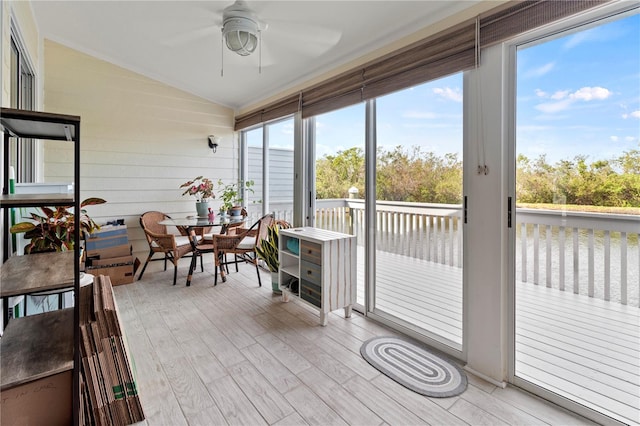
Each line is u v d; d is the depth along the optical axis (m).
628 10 1.52
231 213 4.10
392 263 2.74
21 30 2.27
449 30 2.10
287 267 3.22
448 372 2.05
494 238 1.95
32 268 1.51
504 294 1.94
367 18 2.39
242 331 2.61
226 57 3.33
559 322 1.83
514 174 1.91
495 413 1.70
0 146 1.69
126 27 3.04
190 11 2.65
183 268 4.45
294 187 3.69
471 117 2.02
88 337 1.61
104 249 3.68
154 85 4.15
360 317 2.89
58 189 1.63
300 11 2.40
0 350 1.42
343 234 2.94
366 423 1.63
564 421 1.65
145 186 4.15
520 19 1.77
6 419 1.26
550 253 1.83
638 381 1.61
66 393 1.36
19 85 2.31
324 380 1.97
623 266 1.62
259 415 1.69
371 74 2.65
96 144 3.82
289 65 3.30
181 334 2.55
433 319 2.44
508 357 1.94
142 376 2.01
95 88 3.78
